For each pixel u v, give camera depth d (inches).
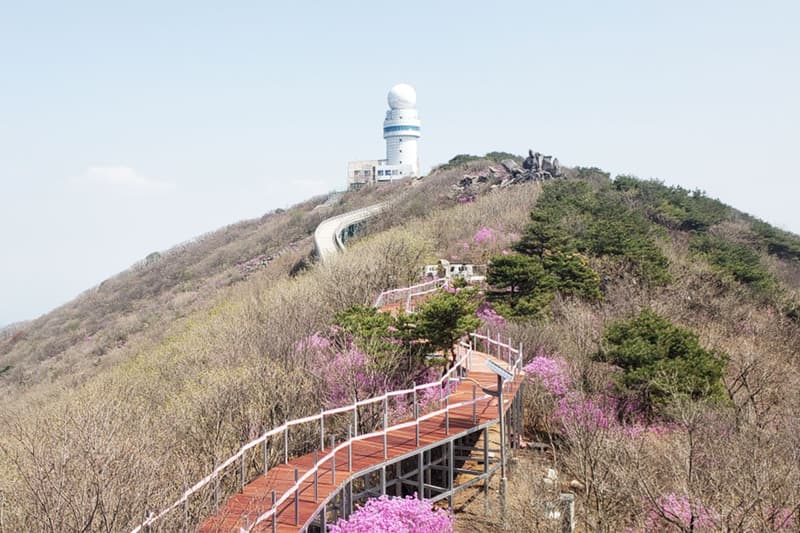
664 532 510.9
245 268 2962.6
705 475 532.7
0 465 508.4
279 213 4259.4
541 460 732.0
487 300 1187.3
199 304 2362.2
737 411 705.0
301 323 1003.9
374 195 3698.3
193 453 597.3
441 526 469.4
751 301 1464.1
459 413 671.8
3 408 1408.7
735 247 1897.1
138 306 3021.7
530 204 2108.8
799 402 788.6
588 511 563.5
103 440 475.5
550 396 821.9
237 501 458.9
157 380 943.7
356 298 1180.5
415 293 1268.5
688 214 2258.9
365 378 757.3
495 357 946.7
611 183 2714.1
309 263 1743.4
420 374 821.2
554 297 1182.3
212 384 724.7
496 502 645.9
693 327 1192.2
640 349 821.2
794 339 1218.6
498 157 3777.1
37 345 2883.9
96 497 394.3
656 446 647.1
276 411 711.7
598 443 600.7
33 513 411.5
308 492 473.4
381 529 437.4
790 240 2294.5
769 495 478.0
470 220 1980.8
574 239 1510.8
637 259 1414.9
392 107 5408.5
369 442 587.8
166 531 413.7
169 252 3937.0
